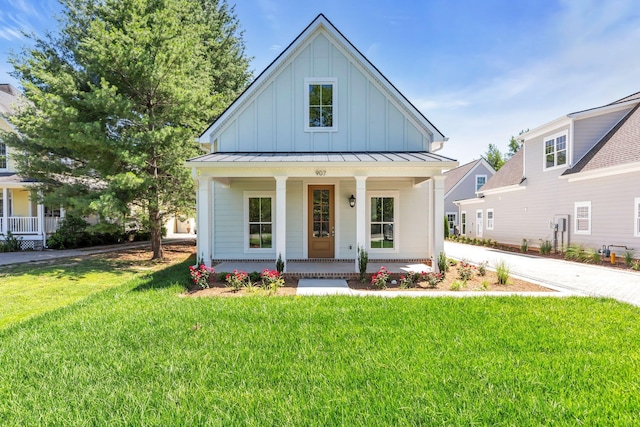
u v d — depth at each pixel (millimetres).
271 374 3381
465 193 30000
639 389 3096
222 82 20875
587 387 3141
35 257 13977
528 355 3812
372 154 9812
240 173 8695
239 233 11219
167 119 12719
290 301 6176
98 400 2959
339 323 4906
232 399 2936
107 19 12703
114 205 10758
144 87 11984
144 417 2703
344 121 10477
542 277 9406
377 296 6617
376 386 3135
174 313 5398
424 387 3117
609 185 12789
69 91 10750
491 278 8938
